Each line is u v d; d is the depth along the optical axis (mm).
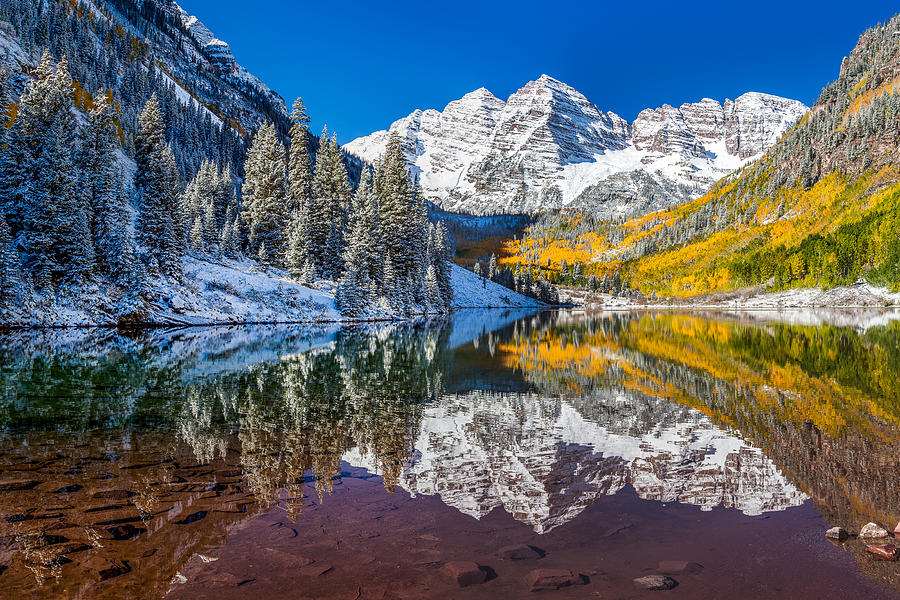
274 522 6598
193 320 49656
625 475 8820
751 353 28531
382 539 6082
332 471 8938
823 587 4918
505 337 43438
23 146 45531
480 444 10914
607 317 91125
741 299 134250
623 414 14031
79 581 4926
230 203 78500
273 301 58219
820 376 19938
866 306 100750
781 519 6793
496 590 4840
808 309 105312
